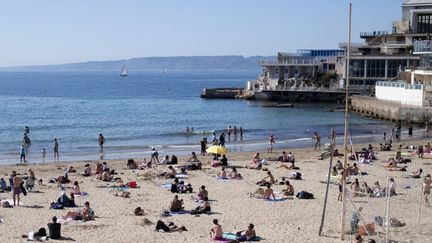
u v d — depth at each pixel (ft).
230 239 82.38
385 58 388.78
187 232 86.89
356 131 260.83
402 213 98.22
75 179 132.16
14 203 104.99
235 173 133.90
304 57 456.04
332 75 423.23
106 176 130.31
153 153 163.02
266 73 455.63
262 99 444.55
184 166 146.72
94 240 81.92
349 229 88.33
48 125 291.17
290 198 111.65
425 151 172.96
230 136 240.73
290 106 394.11
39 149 201.98
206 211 99.76
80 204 105.91
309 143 217.77
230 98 493.36
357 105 347.56
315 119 319.47
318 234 85.56
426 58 352.90
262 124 299.17
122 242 81.15
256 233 86.33
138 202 108.17
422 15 409.08
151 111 383.65
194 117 341.41
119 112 376.27
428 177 106.52
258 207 104.32
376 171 143.02
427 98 280.51
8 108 402.11
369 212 98.63
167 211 99.40
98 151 195.11
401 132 253.03
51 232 82.38
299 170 145.69
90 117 339.57
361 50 419.74
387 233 79.10
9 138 236.63
